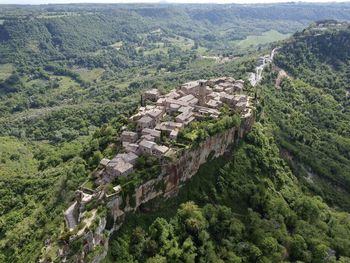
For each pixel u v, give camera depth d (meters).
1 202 154.25
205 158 146.38
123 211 113.94
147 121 146.62
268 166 165.25
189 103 172.88
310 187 180.00
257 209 146.00
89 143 158.75
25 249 113.50
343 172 195.62
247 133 170.38
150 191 122.31
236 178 151.12
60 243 98.81
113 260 106.19
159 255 111.94
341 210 173.38
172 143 135.50
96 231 101.88
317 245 134.25
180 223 125.00
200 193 139.25
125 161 121.62
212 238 127.69
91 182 120.81
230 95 189.25
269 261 123.56
